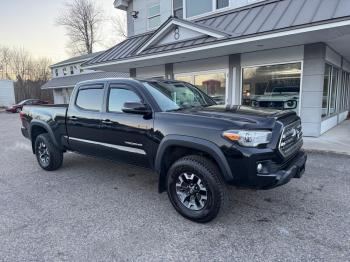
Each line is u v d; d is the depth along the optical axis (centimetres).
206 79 1022
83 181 481
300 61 786
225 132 293
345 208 350
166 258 258
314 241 279
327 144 683
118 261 255
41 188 451
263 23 737
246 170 284
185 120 329
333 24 587
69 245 283
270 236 290
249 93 914
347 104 1336
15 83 4341
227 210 351
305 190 410
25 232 310
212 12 990
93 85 449
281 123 309
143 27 1307
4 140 1009
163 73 1168
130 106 358
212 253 264
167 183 346
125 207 371
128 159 401
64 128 497
